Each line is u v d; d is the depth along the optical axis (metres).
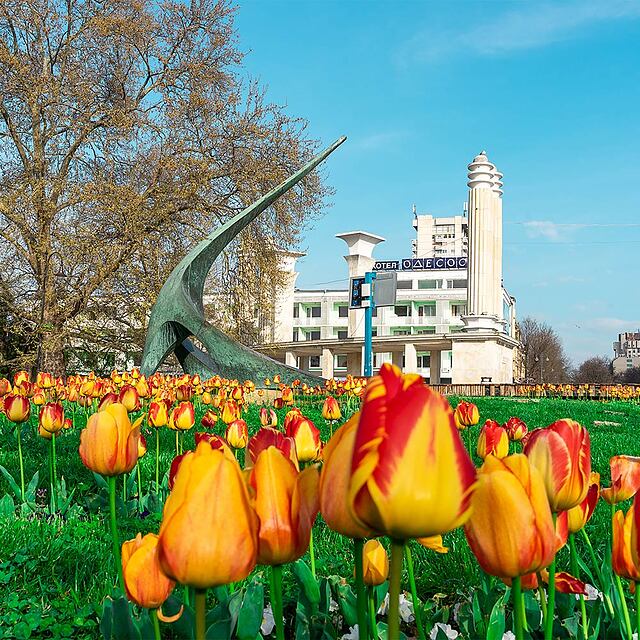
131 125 28.12
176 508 1.44
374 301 23.11
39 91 26.94
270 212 29.89
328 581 3.47
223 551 1.40
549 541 1.59
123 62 30.67
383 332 103.25
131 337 29.61
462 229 157.62
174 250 28.84
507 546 1.57
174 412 5.59
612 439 13.77
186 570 1.40
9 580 4.31
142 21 29.33
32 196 25.64
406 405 1.22
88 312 29.20
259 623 2.53
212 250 21.86
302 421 3.19
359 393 16.20
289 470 1.67
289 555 1.65
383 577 2.43
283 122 30.55
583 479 1.94
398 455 1.20
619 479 2.84
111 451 2.71
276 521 1.62
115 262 26.91
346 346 68.75
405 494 1.20
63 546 4.85
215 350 20.53
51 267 27.34
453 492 1.22
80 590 4.14
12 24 28.25
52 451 5.75
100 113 28.78
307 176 30.36
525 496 1.56
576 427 1.96
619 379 141.38
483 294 52.72
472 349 51.44
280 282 30.64
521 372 101.31
